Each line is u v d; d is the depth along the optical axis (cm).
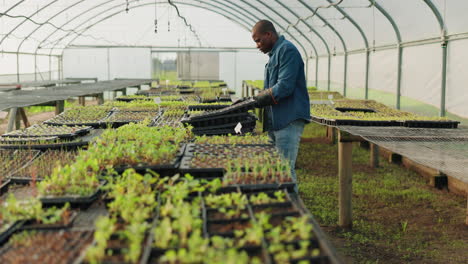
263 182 335
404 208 662
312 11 1320
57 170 329
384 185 784
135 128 550
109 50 2469
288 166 358
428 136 577
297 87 502
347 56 1391
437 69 817
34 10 1602
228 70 2545
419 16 843
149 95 1289
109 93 2417
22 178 351
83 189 300
